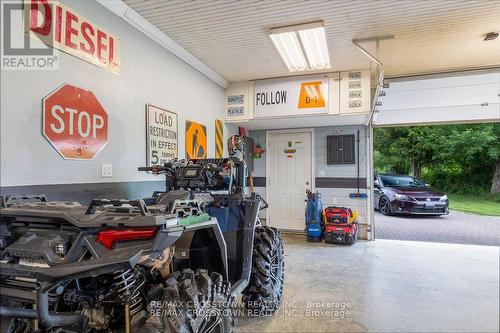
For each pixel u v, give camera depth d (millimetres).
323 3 3018
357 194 6027
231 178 2730
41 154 2156
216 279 1842
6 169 1937
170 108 3861
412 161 15531
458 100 5367
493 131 12102
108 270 1251
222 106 5508
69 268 1266
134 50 3191
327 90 5066
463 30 3619
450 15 3262
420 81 5527
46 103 2193
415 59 4586
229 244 2520
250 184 6250
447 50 4234
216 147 5230
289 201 6574
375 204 9758
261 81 5430
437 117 5516
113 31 2887
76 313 1429
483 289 3299
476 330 2418
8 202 1689
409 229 6945
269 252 2715
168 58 3842
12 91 1983
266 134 6738
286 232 6531
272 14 3232
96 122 2650
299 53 4191
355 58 4469
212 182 2719
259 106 5418
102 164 2717
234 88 5559
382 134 16500
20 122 2025
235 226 2545
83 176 2508
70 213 1434
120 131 2955
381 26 3518
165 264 1803
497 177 12172
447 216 8820
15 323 1519
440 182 14078
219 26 3475
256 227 2885
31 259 1390
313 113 5129
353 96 4938
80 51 2494
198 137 4582
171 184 2840
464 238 6020
